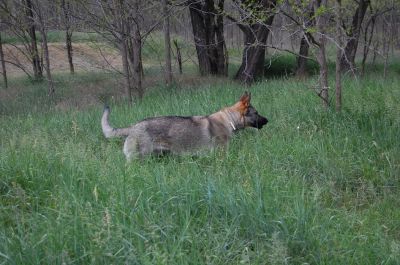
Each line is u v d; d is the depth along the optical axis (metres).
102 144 7.07
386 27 18.70
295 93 10.34
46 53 14.88
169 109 9.59
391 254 4.22
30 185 5.22
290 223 4.48
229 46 27.77
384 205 5.56
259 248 4.09
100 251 3.72
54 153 6.00
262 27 15.27
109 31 12.36
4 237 3.94
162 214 4.48
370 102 8.92
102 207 4.51
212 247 4.13
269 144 6.94
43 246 3.84
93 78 18.44
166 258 3.63
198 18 17.64
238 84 14.23
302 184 5.72
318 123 7.88
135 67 12.55
